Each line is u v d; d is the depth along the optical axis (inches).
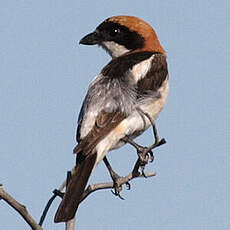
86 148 359.6
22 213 285.6
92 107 382.3
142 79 414.3
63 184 356.2
